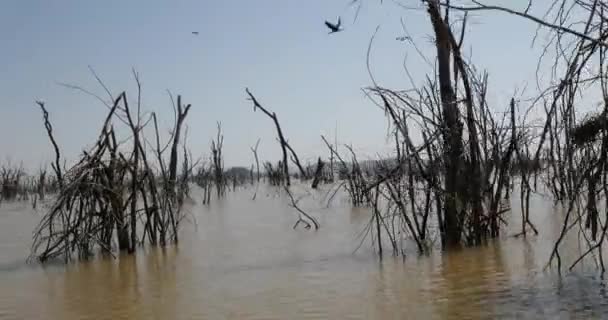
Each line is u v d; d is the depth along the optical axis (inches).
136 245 485.4
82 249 431.2
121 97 444.8
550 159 582.2
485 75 576.4
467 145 389.1
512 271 311.6
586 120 304.5
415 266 343.9
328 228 545.0
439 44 378.3
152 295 309.1
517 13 201.9
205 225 622.2
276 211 740.7
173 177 690.8
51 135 652.1
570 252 348.8
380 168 474.0
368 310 259.6
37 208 949.2
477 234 392.5
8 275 383.2
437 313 247.9
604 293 256.7
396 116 381.1
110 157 440.8
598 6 204.4
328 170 1264.8
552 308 241.8
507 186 521.0
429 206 407.8
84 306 293.6
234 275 349.7
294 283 319.3
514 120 417.7
